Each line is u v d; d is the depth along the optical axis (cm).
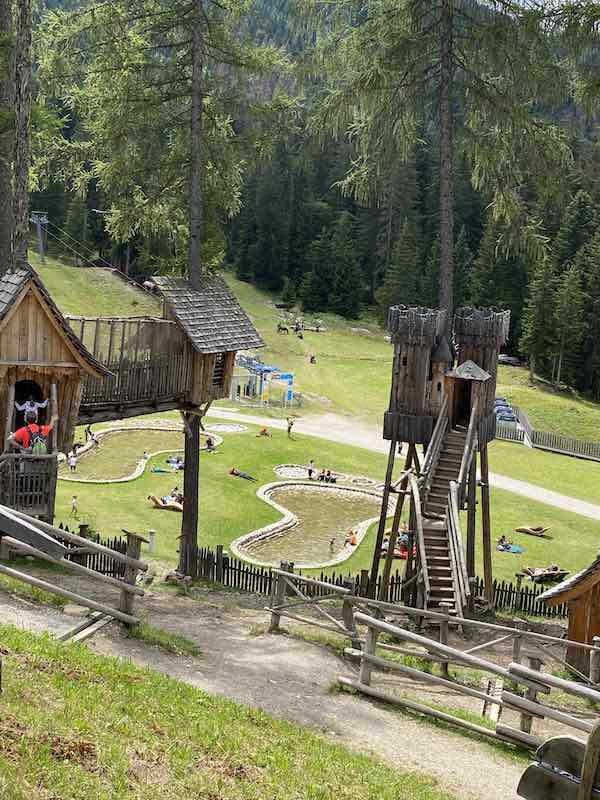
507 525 4066
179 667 1262
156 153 2842
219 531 3503
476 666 1174
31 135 2566
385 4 2623
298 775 870
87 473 4241
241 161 2925
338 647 1577
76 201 10850
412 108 2709
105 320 2281
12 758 693
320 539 3609
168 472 4406
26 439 1941
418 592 2256
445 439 2639
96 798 676
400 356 2634
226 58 2762
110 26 2598
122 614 1339
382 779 935
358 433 6191
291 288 11312
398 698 1292
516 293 9575
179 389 2570
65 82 2639
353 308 10962
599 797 551
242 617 1847
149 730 865
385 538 3662
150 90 2752
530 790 587
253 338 2805
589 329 8862
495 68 2575
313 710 1202
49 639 1081
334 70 2694
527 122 2628
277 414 6556
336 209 12319
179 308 2573
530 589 3111
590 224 9769
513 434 6431
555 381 8812
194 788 761
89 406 2248
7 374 1959
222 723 966
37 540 706
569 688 1046
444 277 2739
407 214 11281
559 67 2558
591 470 5684
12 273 1992
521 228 2816
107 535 3153
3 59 2442
